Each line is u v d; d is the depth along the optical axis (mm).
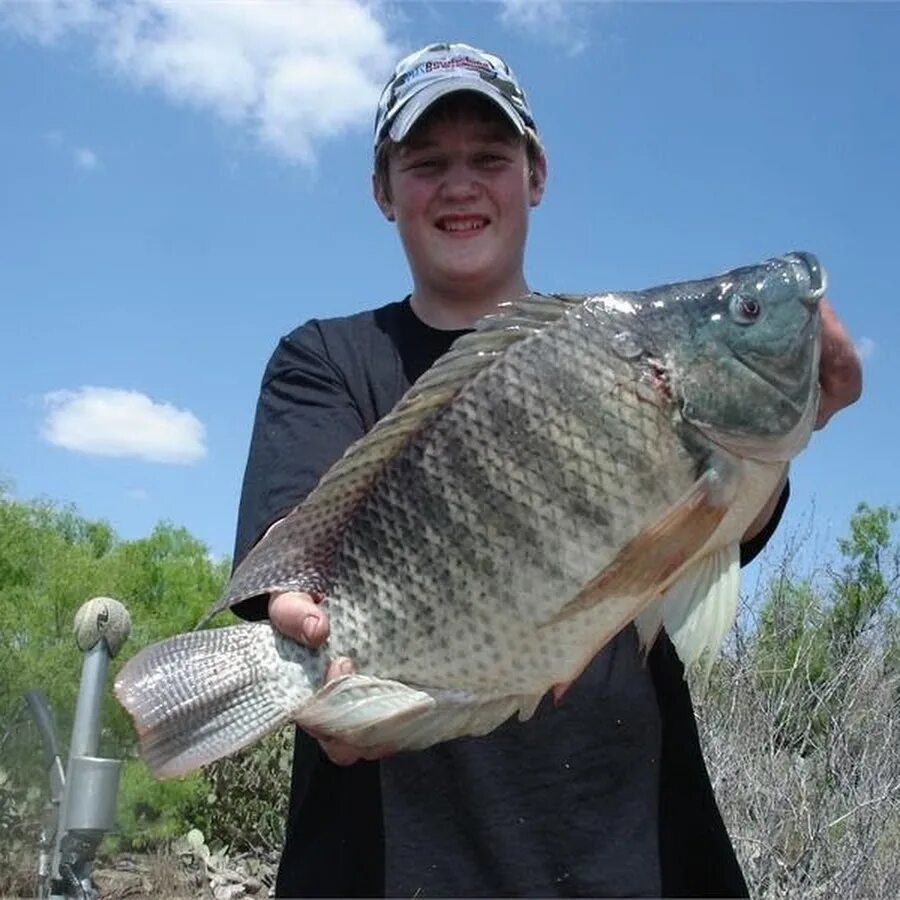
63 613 3342
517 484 812
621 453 805
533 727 936
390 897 917
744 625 2438
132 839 3148
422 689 810
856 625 2533
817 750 2354
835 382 881
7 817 2623
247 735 791
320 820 961
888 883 2172
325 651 818
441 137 1114
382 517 833
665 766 968
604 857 915
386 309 1135
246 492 982
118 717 2670
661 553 795
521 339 839
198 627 844
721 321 831
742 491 827
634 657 969
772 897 2158
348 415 1036
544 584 803
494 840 916
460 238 1116
